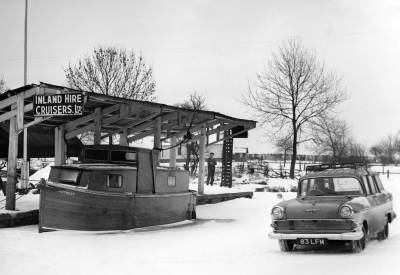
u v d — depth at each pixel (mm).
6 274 8383
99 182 14180
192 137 24125
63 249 11008
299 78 43031
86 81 35250
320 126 44156
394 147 79875
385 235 12781
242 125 25188
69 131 19188
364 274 8133
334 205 10578
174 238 13289
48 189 13297
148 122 20719
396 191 29688
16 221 14711
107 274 8500
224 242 12617
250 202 23719
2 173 29625
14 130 15406
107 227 14367
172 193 16766
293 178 42562
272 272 8562
